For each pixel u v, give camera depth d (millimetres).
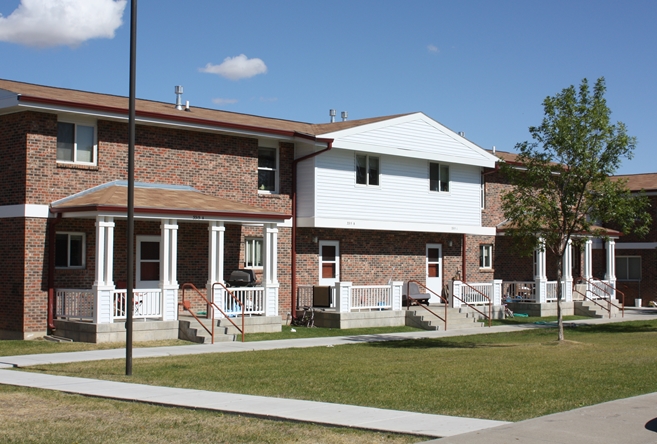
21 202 21672
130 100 15281
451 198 32000
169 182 24609
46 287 21922
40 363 16938
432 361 17875
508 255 35906
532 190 22875
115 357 18109
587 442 8914
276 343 21828
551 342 22547
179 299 24672
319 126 31625
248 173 26594
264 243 24719
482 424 10305
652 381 14164
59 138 22500
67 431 10195
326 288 26891
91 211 20719
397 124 29453
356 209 28516
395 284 28172
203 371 15781
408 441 9430
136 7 15219
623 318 33406
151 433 10055
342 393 13008
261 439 9664
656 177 43812
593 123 21641
